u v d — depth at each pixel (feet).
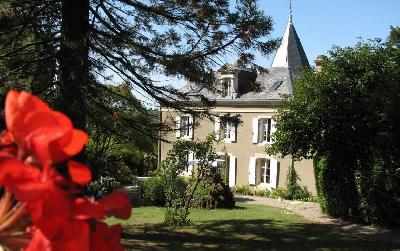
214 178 69.46
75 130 2.64
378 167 52.70
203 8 30.35
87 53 29.94
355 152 56.70
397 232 48.91
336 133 56.70
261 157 94.73
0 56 30.96
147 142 37.19
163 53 32.12
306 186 87.51
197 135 99.40
